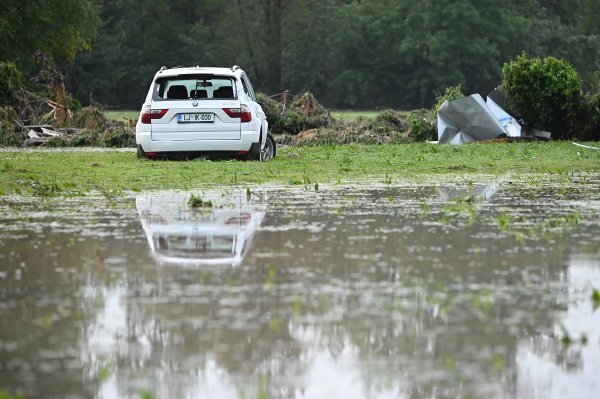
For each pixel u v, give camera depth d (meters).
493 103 41.75
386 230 13.63
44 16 89.56
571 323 8.17
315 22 143.62
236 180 22.50
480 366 7.03
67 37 91.94
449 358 7.20
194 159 29.52
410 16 140.25
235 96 29.05
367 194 19.09
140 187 20.69
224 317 8.38
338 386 6.61
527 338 7.74
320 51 144.00
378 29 142.50
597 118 41.44
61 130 47.06
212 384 6.67
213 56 140.12
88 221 14.66
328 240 12.67
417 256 11.39
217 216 15.30
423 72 140.88
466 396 6.40
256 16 145.25
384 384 6.64
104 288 9.57
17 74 51.44
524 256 11.38
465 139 40.00
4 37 86.56
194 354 7.32
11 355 7.30
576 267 10.66
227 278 10.05
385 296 9.18
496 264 10.85
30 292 9.40
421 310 8.62
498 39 137.75
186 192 19.62
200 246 12.16
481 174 24.59
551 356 7.26
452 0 135.88
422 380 6.72
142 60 137.50
